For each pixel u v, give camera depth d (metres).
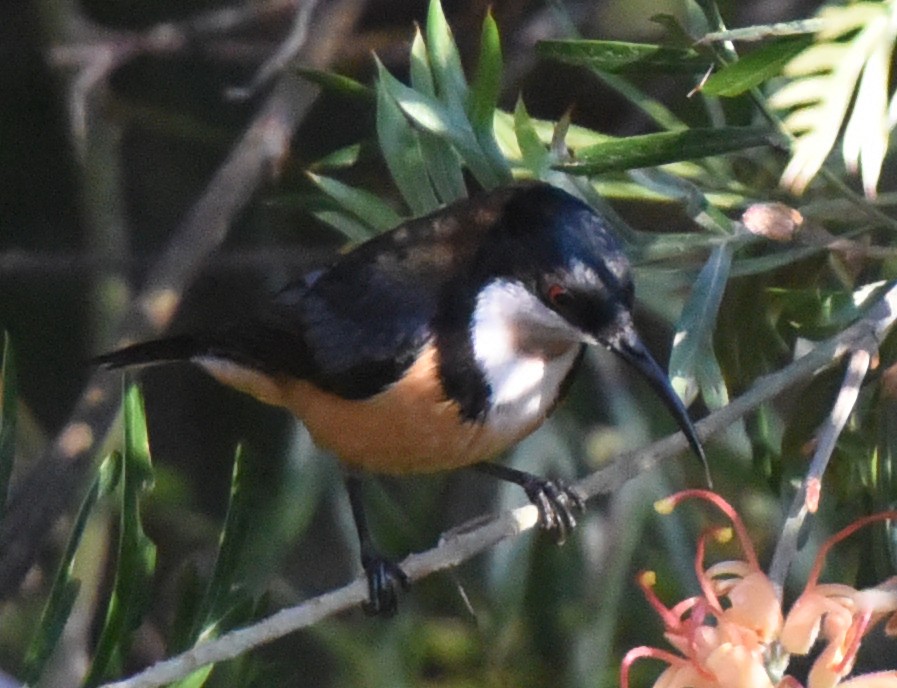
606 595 11.18
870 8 6.47
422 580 11.66
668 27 7.91
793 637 6.03
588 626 11.16
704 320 7.81
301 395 9.47
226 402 15.14
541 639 11.41
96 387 11.17
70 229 15.14
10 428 8.02
